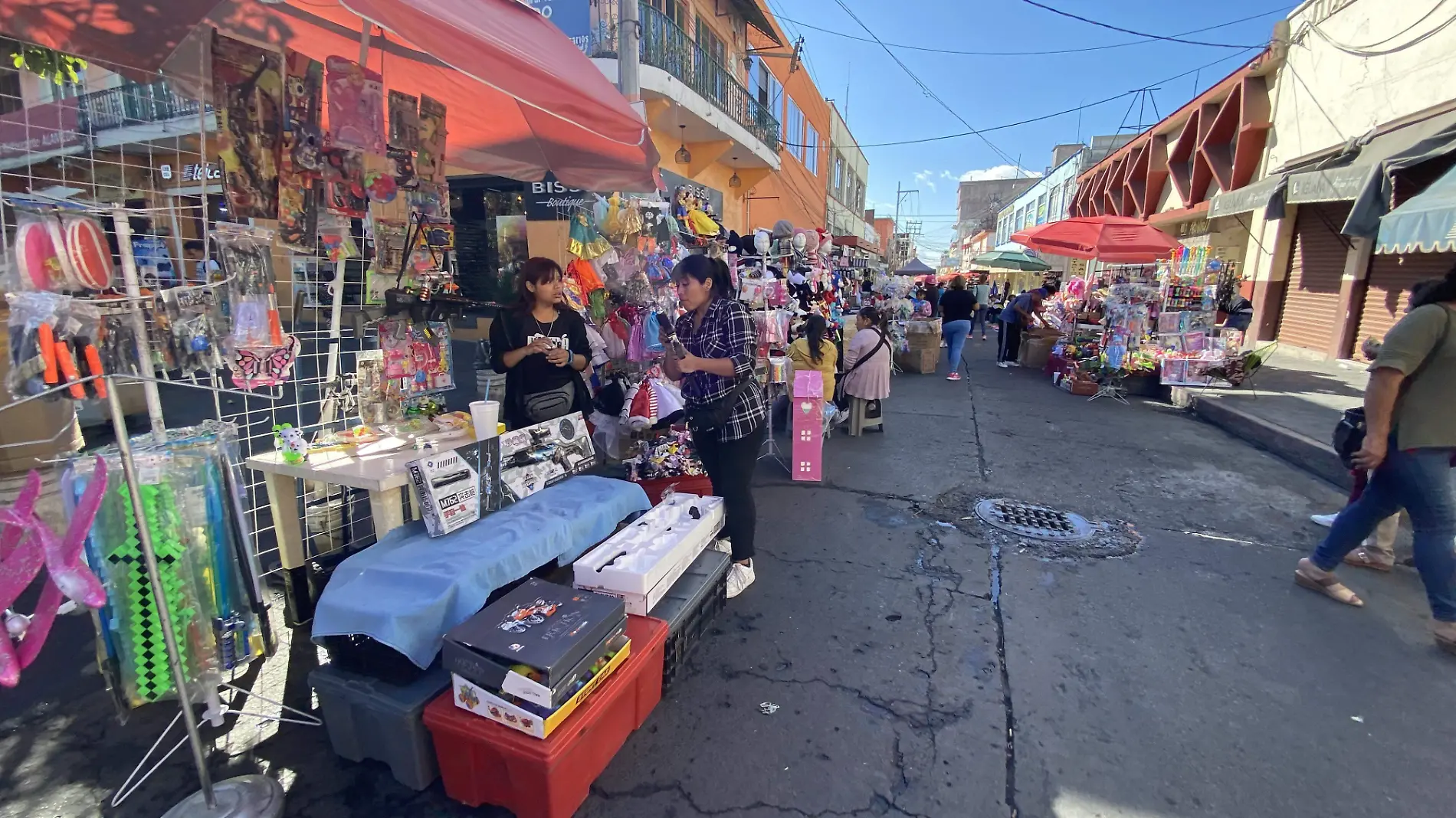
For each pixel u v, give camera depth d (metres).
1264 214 10.11
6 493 4.22
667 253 5.45
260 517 4.18
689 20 12.13
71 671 2.79
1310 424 6.36
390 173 3.16
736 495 3.38
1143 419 7.69
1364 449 3.01
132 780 2.19
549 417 3.75
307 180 2.78
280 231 2.69
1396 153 7.09
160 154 2.80
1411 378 2.95
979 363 13.12
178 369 2.36
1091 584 3.60
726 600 3.36
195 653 2.28
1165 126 16.36
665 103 10.14
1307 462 5.68
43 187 2.54
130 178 2.74
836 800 2.13
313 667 2.83
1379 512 3.17
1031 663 2.88
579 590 2.47
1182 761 2.31
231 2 2.79
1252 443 6.55
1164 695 2.67
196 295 2.42
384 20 2.01
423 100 3.33
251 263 2.57
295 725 2.47
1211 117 14.09
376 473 2.70
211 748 2.34
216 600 2.34
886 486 5.21
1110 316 9.38
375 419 3.45
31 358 1.73
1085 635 3.10
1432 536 2.94
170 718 2.51
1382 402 2.93
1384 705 2.60
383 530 2.71
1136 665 2.87
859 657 2.92
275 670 2.82
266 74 2.53
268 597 3.39
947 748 2.38
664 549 2.82
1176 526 4.39
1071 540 4.16
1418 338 2.83
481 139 4.41
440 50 2.21
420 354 3.65
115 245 2.33
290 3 2.83
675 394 4.25
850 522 4.46
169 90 2.75
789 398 6.80
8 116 2.37
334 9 2.90
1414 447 2.92
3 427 4.58
